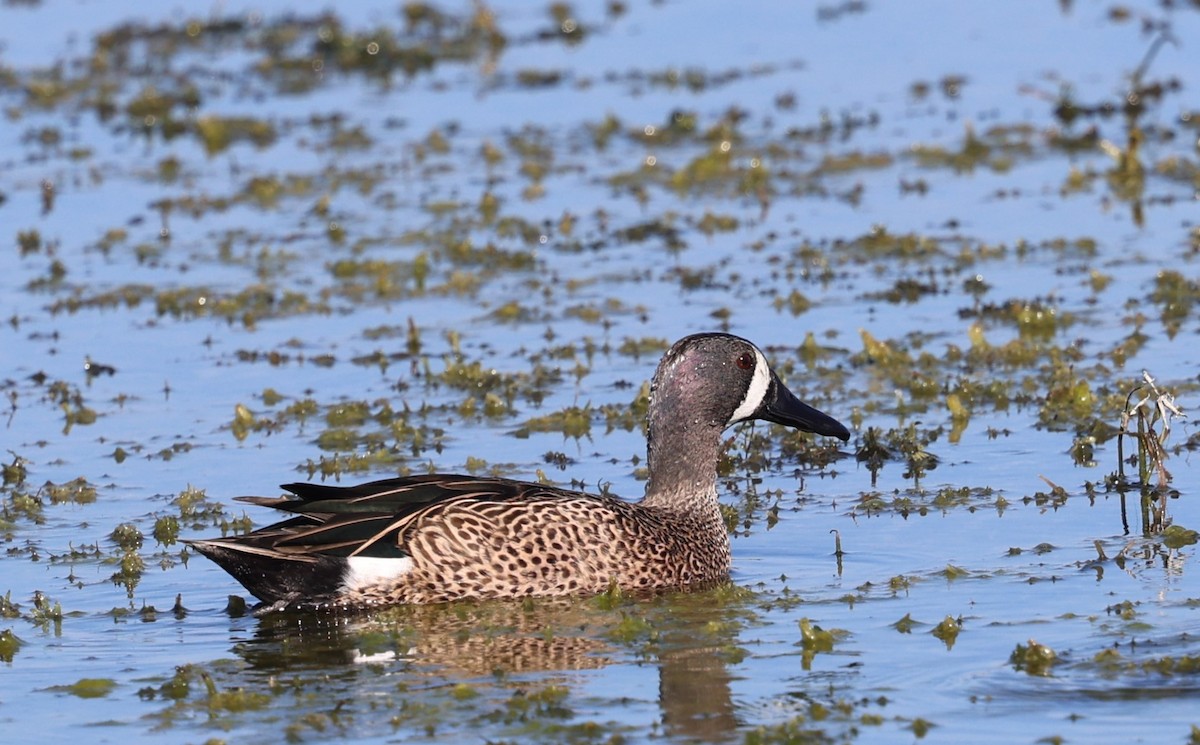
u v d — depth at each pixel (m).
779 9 35.56
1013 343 17.30
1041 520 12.99
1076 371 16.72
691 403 12.69
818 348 17.67
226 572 12.24
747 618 11.27
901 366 17.22
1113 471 14.03
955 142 26.27
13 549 13.23
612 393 16.91
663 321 19.12
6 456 15.56
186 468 15.16
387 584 11.75
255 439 15.92
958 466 14.45
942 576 11.84
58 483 14.77
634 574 12.06
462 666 10.56
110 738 9.60
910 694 9.75
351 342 18.92
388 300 20.45
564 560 11.95
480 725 9.57
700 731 9.41
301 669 10.65
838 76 30.69
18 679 10.59
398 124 28.88
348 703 9.98
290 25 35.38
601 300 20.00
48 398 17.19
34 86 30.81
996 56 31.09
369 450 15.38
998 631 10.65
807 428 13.20
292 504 11.96
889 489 13.97
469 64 32.84
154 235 23.30
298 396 17.17
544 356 18.12
